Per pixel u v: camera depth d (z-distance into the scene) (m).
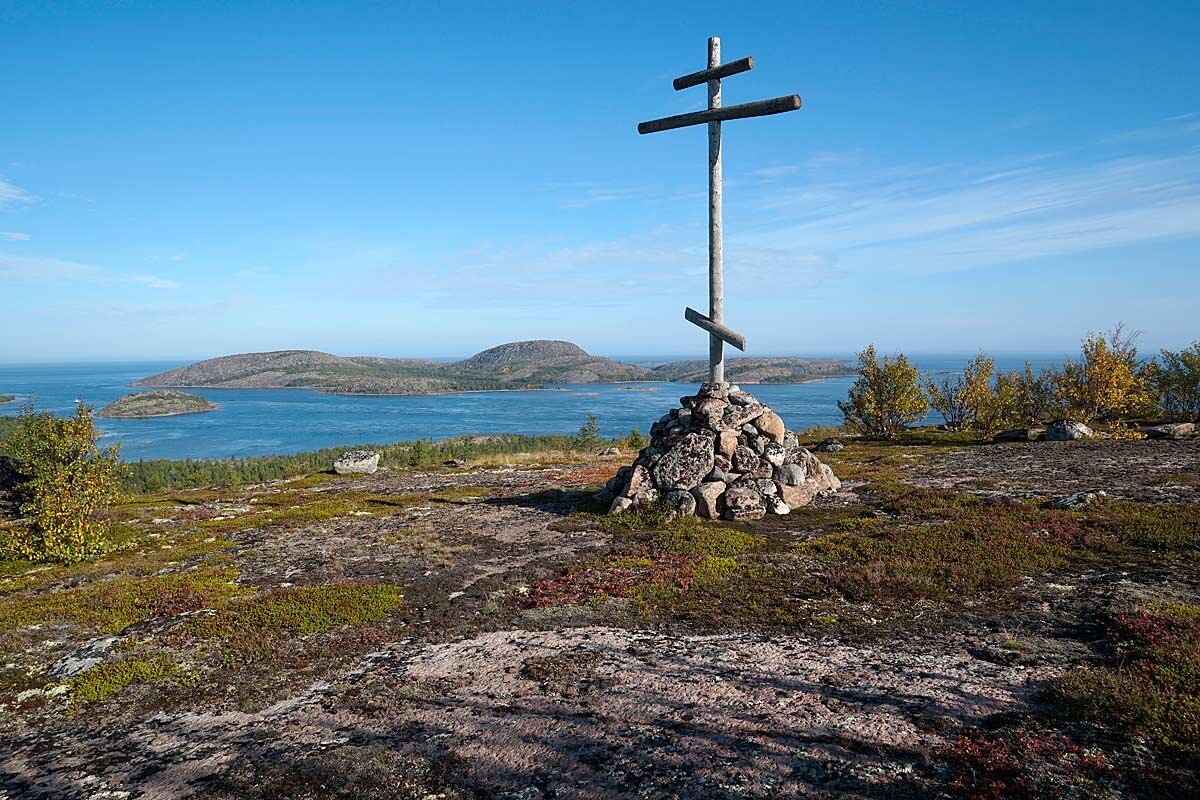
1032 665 8.73
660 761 6.94
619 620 11.79
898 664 9.05
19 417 20.78
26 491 24.19
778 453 21.23
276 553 18.64
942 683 8.32
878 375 45.97
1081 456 29.34
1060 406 48.06
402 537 19.91
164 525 24.31
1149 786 5.79
